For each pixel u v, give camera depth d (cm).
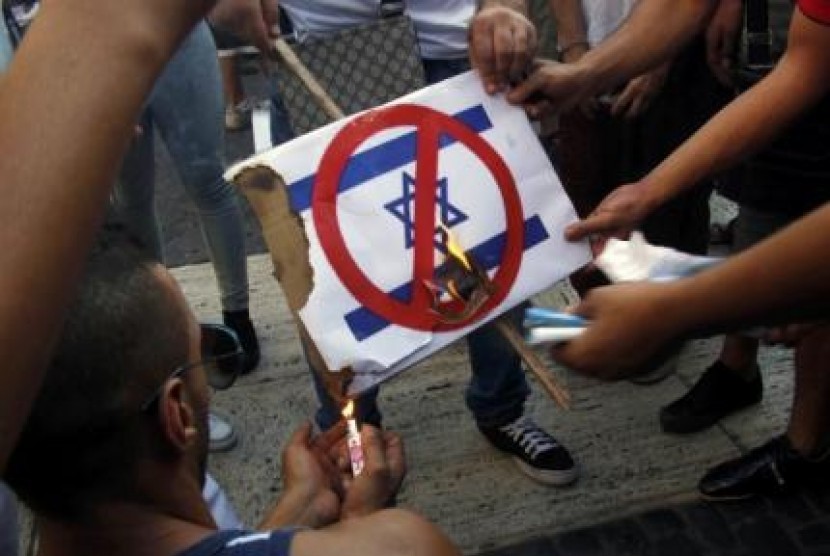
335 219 126
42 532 95
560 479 246
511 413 251
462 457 259
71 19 52
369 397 221
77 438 87
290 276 126
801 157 217
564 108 168
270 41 171
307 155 126
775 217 229
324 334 124
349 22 208
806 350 222
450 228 130
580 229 135
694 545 231
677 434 262
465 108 136
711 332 108
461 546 233
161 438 93
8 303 50
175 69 241
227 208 271
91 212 52
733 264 102
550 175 136
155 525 93
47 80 51
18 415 52
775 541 232
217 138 258
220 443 265
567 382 282
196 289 335
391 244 127
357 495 118
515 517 241
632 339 110
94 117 51
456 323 128
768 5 214
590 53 173
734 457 254
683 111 252
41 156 50
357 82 177
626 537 234
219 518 143
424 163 131
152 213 261
